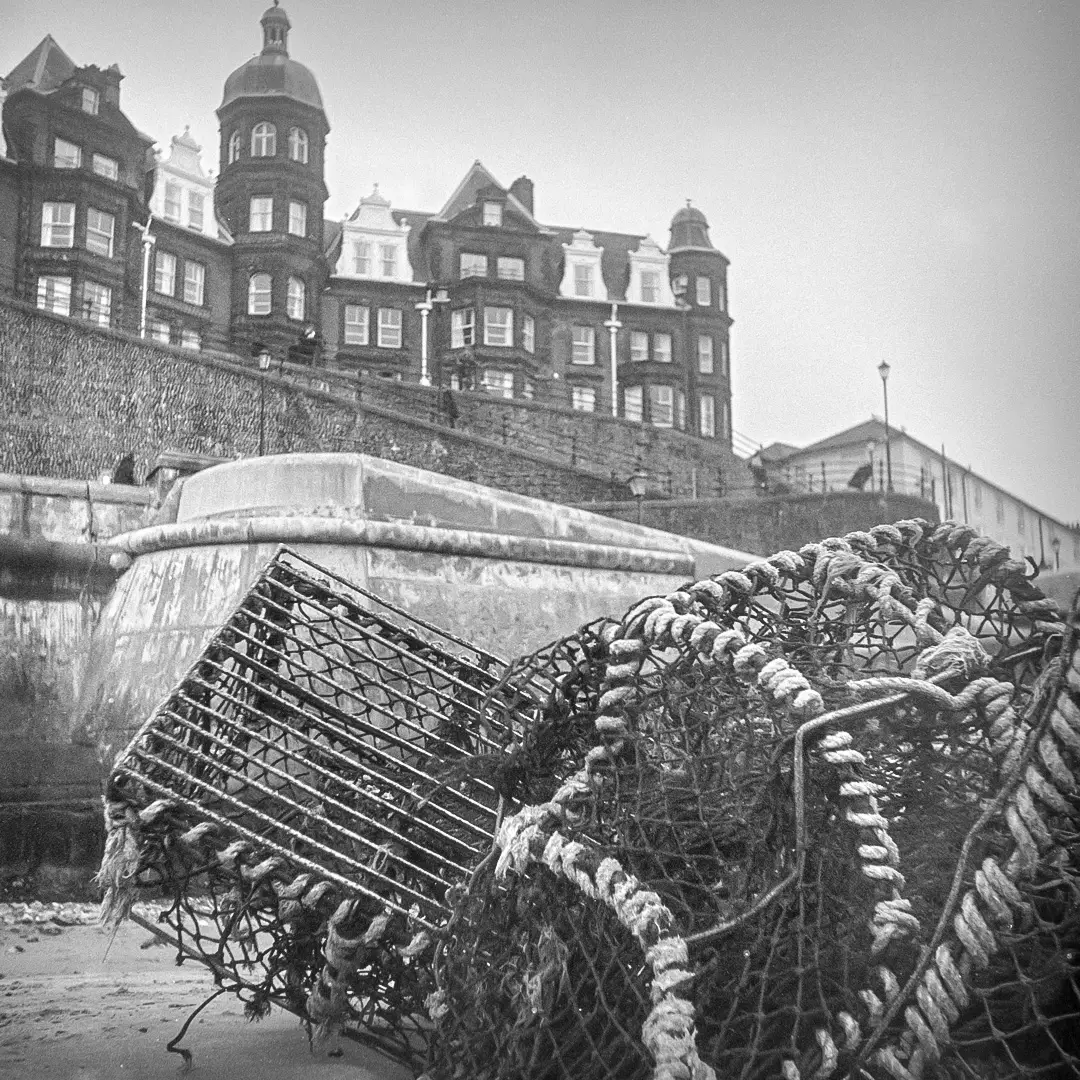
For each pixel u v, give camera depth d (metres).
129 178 47.22
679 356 58.16
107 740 10.92
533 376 55.94
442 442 36.59
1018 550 27.97
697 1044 2.97
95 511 13.43
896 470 38.19
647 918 2.79
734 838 3.26
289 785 4.15
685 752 3.39
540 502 13.12
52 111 45.12
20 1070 4.05
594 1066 3.04
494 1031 3.35
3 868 9.90
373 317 54.44
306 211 51.97
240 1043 4.49
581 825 3.26
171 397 33.06
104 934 7.79
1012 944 2.77
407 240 56.50
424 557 11.02
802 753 2.90
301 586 5.29
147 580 11.54
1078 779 2.72
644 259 59.72
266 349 45.91
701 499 34.94
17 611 11.69
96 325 32.19
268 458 11.89
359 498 11.38
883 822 2.81
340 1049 4.26
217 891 4.54
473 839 4.55
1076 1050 2.92
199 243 49.47
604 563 12.11
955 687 3.22
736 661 3.11
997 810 2.77
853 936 2.93
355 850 4.28
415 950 3.62
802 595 4.21
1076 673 2.73
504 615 11.23
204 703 4.81
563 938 3.18
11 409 30.53
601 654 3.74
